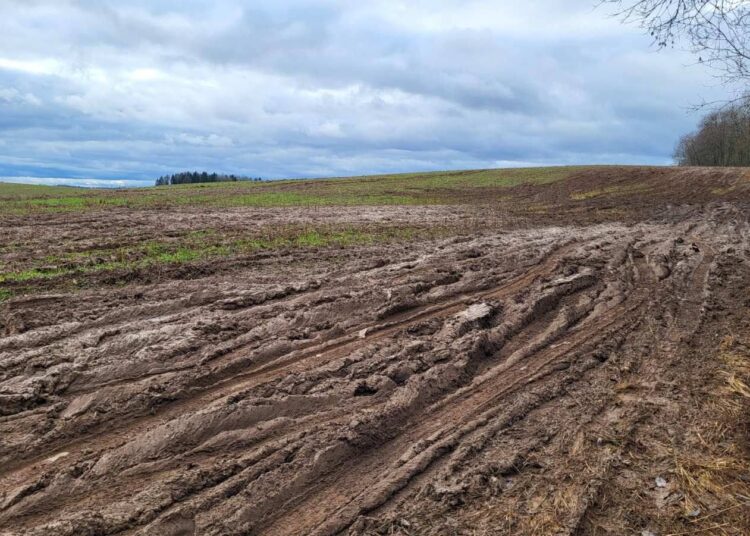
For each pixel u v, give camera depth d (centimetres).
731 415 444
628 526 322
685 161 6756
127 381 480
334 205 2612
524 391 498
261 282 824
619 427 431
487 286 829
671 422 439
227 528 318
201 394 471
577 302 764
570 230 1553
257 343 575
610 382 518
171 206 2283
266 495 345
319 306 696
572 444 408
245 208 2253
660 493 351
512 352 598
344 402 466
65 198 2873
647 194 3195
